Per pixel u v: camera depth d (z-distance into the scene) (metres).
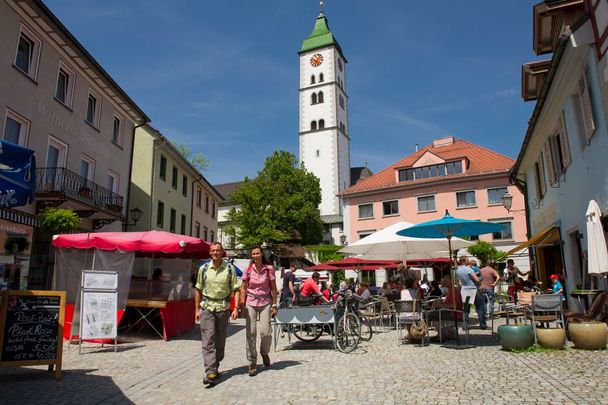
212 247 6.91
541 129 15.08
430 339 10.53
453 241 12.95
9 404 5.33
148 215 26.38
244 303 7.29
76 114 19.02
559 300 9.06
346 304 9.84
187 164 32.38
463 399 5.10
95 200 18.91
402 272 14.86
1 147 4.93
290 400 5.32
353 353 8.79
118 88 21.25
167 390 6.03
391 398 5.25
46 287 16.34
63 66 18.23
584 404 4.73
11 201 5.09
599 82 9.14
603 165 9.74
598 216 9.23
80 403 5.39
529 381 5.84
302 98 74.75
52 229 13.65
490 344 9.40
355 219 43.84
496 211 37.69
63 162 18.09
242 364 7.94
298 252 49.84
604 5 8.45
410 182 41.38
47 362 6.72
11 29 15.09
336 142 70.88
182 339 11.58
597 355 7.50
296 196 46.31
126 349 9.89
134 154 27.14
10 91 15.00
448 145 45.41
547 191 16.06
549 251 18.05
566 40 9.61
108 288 9.72
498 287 23.80
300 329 10.41
